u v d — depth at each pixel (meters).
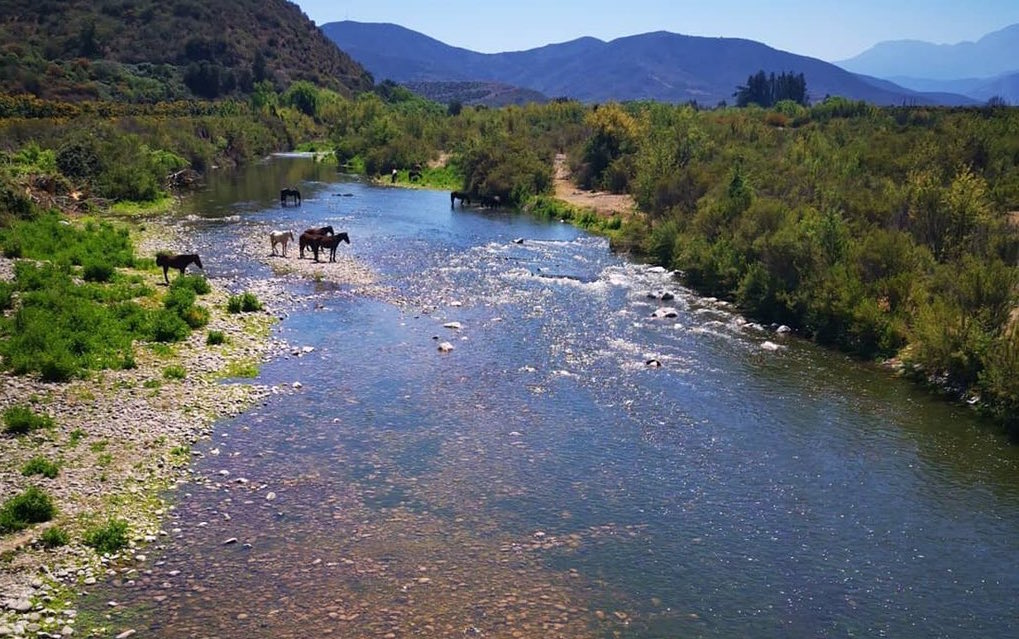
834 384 26.45
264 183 82.44
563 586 14.99
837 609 14.61
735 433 22.42
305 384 25.23
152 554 15.42
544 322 33.16
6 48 150.00
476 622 13.77
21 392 21.98
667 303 36.75
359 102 149.25
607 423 22.89
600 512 17.88
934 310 27.28
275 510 17.33
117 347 26.25
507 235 55.38
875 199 38.94
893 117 85.44
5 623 12.87
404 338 30.44
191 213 59.22
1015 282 26.14
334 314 33.53
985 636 13.95
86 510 16.69
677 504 18.34
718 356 29.16
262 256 44.44
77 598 13.89
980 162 49.06
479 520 17.30
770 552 16.45
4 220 41.84
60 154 59.97
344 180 88.38
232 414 22.55
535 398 24.62
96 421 20.89
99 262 34.81
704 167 54.31
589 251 49.78
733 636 13.73
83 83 136.38
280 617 13.66
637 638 13.55
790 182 46.12
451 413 23.25
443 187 83.31
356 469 19.48
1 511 15.99
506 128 104.00
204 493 17.94
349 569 15.23
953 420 23.55
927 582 15.55
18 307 28.17
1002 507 18.50
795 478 19.78
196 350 27.39
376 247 49.16
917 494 19.08
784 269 34.28
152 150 78.31
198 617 13.55
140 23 192.88
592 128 82.06
